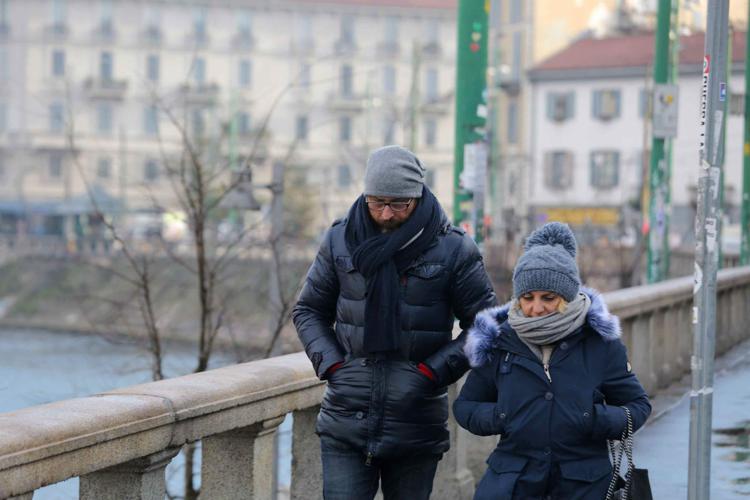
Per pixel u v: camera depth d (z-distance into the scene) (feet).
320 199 445.37
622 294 77.61
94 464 30.81
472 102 71.05
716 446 63.72
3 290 487.20
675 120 119.65
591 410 32.37
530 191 624.18
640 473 32.81
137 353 134.21
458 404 33.86
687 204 563.07
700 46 198.80
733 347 117.60
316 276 35.70
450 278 34.68
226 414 36.76
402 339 34.47
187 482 87.97
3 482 27.43
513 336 33.12
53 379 227.20
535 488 32.65
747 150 181.16
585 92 614.34
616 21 644.69
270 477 41.01
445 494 52.11
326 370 34.99
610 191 605.31
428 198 34.47
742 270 123.85
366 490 35.63
